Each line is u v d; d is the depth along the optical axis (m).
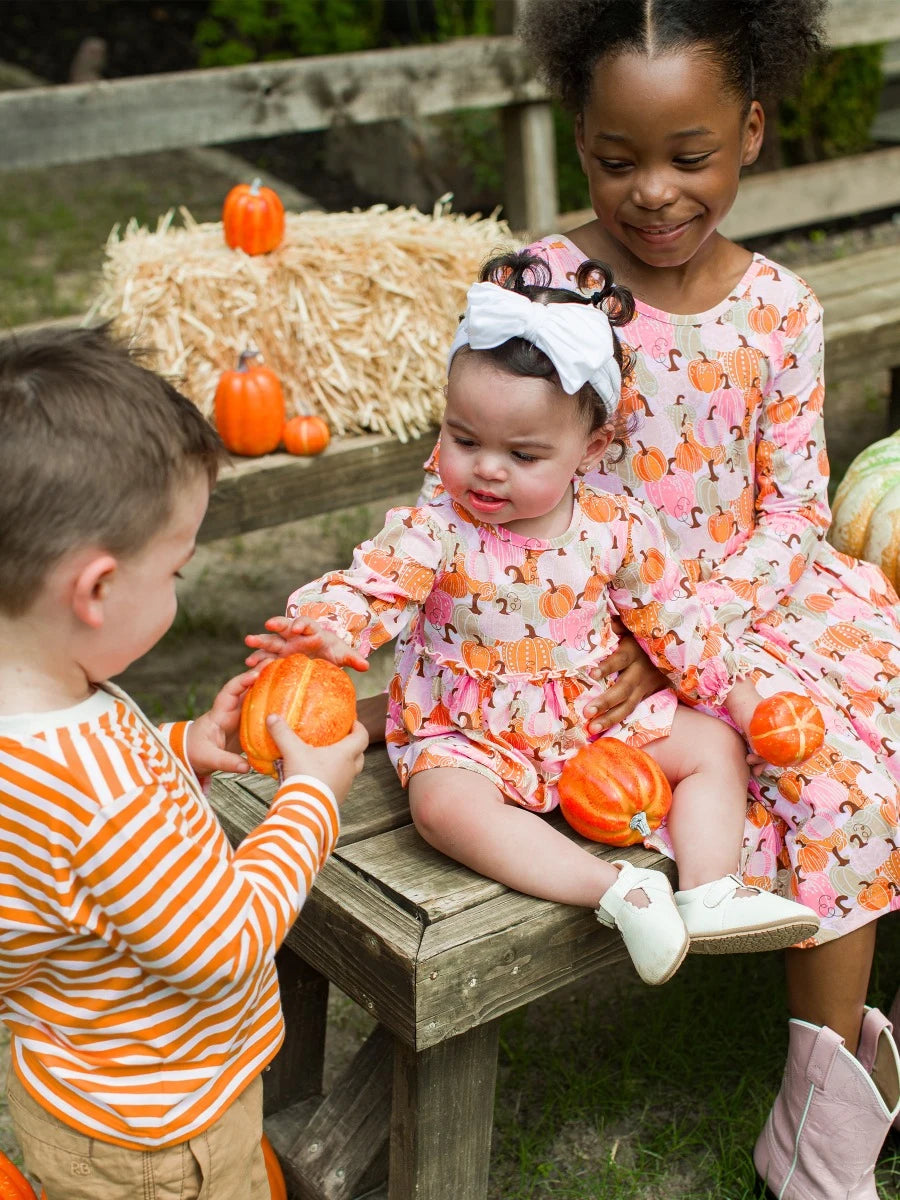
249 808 2.23
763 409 2.50
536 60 2.43
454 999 1.91
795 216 7.00
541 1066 2.71
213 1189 1.70
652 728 2.24
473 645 2.14
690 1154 2.51
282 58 10.30
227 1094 1.67
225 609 4.57
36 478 1.42
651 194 2.21
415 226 4.20
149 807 1.49
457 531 2.11
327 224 4.23
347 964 2.02
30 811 1.47
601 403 2.07
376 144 9.28
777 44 2.27
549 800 2.17
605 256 2.44
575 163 8.17
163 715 3.88
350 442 3.96
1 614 1.48
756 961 2.96
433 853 2.11
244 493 3.73
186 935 1.49
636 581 2.20
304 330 3.93
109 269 4.18
